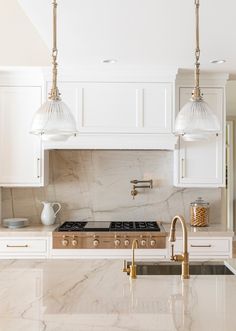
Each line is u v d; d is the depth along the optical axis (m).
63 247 4.16
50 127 2.21
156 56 3.87
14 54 4.41
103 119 4.36
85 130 4.35
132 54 3.81
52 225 4.64
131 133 4.35
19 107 4.43
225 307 1.85
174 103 4.35
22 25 4.42
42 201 4.80
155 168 4.82
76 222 4.70
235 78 4.78
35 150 4.43
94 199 4.82
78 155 4.82
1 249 4.17
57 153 4.82
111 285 2.19
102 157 4.82
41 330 1.58
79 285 2.19
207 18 2.87
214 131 2.31
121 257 4.16
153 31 3.15
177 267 2.80
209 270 2.80
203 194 4.82
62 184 4.81
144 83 4.36
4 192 4.79
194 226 4.49
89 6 2.66
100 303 1.90
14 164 4.43
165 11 2.74
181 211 4.81
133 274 2.34
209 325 1.63
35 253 4.16
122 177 4.82
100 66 4.27
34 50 4.41
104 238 4.17
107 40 3.39
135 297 1.99
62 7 2.67
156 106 4.36
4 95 4.43
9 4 4.40
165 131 4.35
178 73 4.47
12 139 4.43
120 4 2.62
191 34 3.21
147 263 2.79
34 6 2.66
